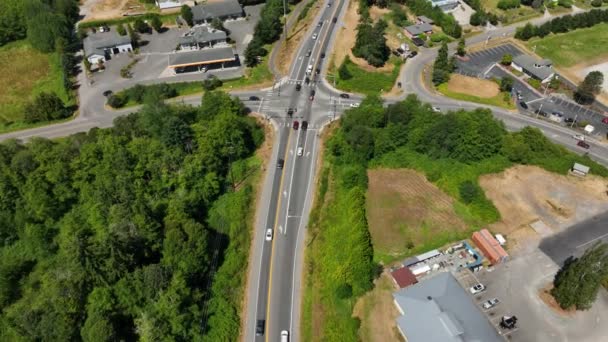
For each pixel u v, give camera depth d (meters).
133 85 160.75
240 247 100.88
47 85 166.62
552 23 190.75
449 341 76.62
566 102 153.50
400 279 90.94
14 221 106.69
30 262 102.94
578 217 106.00
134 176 109.31
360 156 119.38
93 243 84.62
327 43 177.88
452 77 165.12
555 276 93.12
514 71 168.75
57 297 77.44
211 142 118.38
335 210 106.62
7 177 108.94
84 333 73.75
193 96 155.12
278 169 121.94
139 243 87.38
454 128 116.75
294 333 84.69
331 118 141.00
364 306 87.69
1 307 93.12
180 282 81.88
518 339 83.12
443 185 112.94
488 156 119.69
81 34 189.00
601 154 130.25
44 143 119.38
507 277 93.31
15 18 188.50
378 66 166.00
